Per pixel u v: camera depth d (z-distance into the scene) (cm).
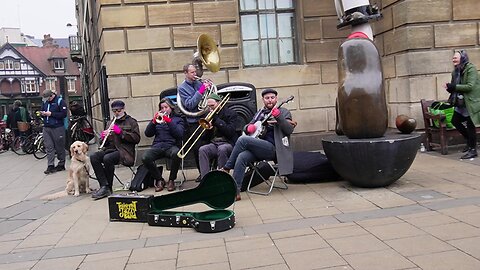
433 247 389
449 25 877
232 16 917
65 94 2227
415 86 872
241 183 600
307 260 385
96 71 1431
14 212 620
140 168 704
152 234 486
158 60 899
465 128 769
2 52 5253
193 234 476
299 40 965
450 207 494
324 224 473
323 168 656
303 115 957
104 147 681
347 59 588
